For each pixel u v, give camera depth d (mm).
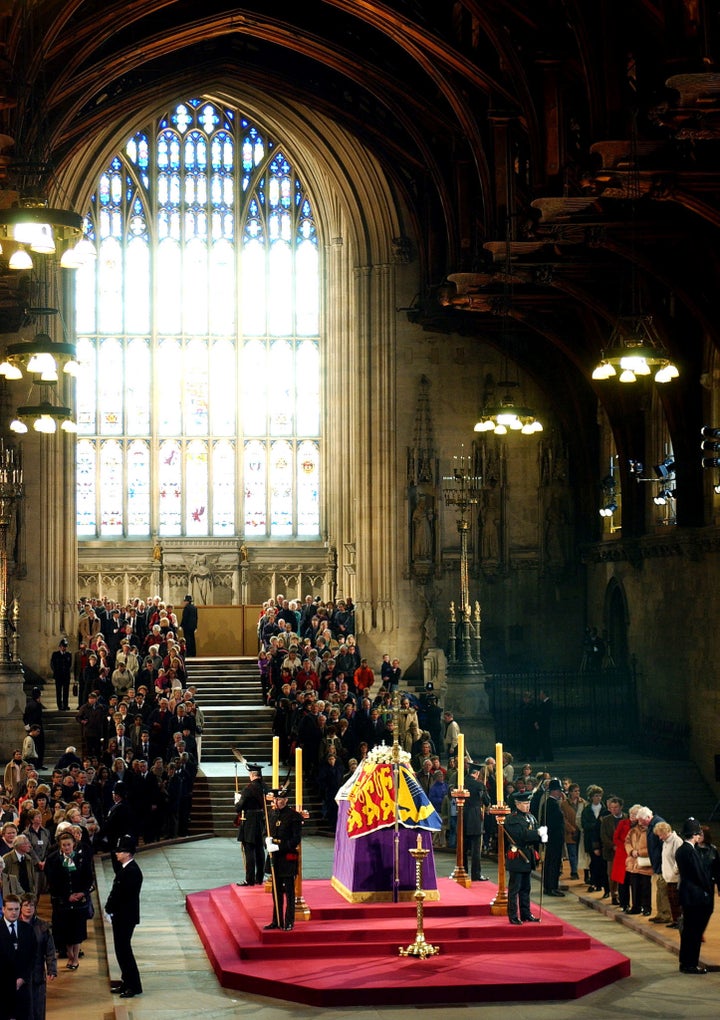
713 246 30875
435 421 46562
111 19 33031
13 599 37906
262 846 24375
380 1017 17547
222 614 46281
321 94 42156
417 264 46656
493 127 32438
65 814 21531
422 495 46250
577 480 46031
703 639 35719
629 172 25234
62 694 39781
